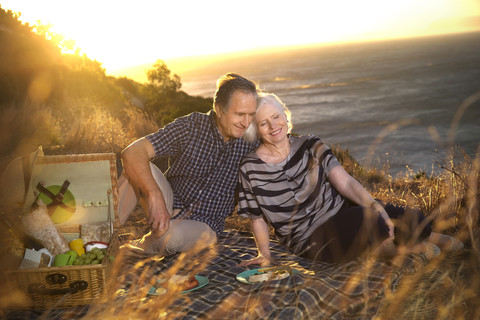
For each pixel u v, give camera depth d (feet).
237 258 11.15
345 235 10.02
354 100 329.52
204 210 12.01
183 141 11.51
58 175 10.44
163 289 8.69
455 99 291.38
